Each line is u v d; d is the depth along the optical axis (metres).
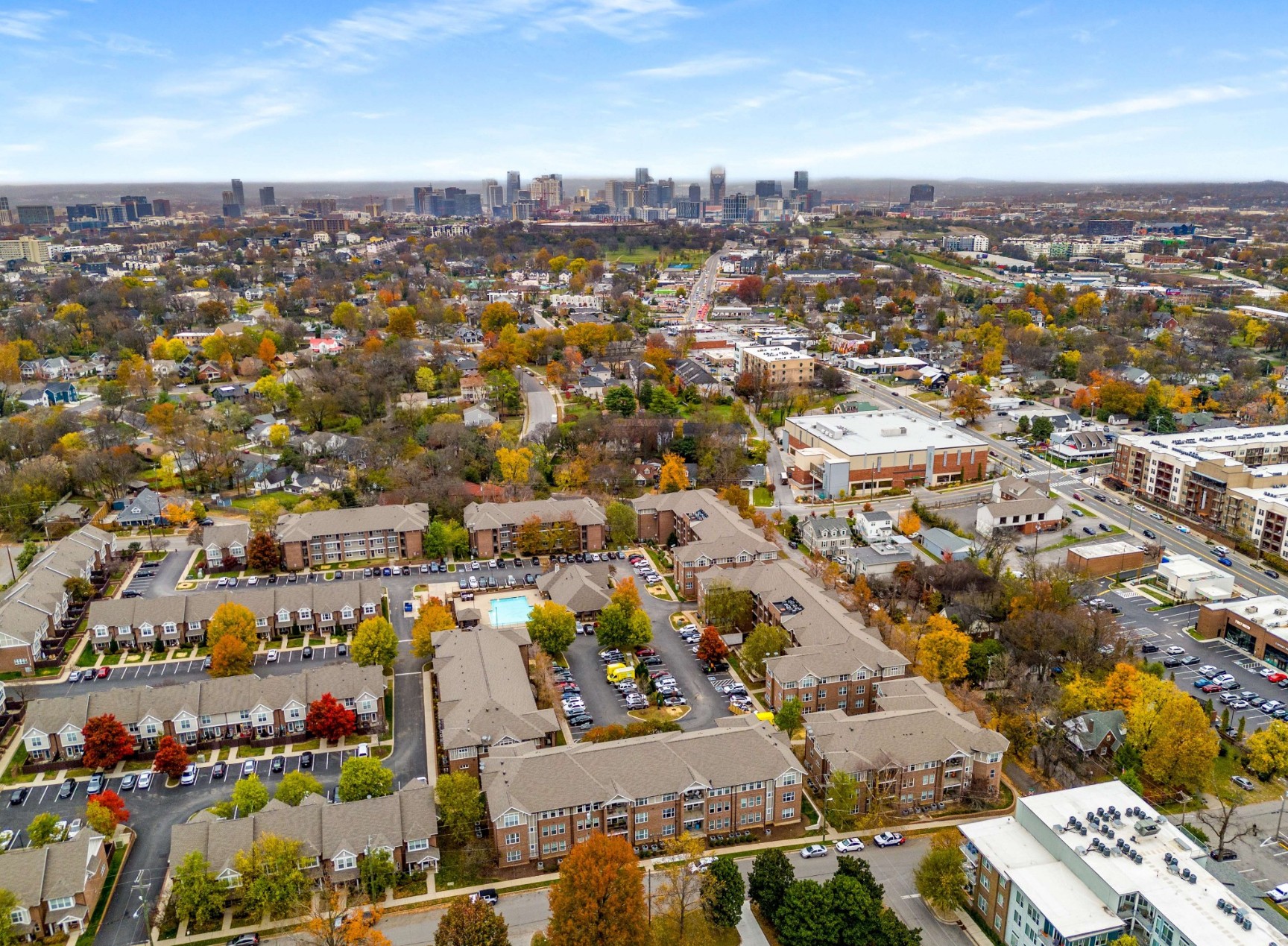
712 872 118.94
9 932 114.31
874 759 139.88
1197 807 142.62
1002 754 144.12
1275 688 176.50
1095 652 177.50
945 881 118.38
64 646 186.00
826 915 111.62
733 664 182.50
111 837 131.62
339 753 154.62
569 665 182.00
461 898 114.31
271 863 118.62
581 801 128.88
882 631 184.00
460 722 147.38
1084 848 116.38
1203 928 102.38
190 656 184.62
